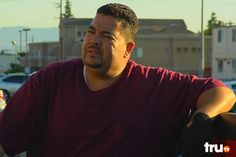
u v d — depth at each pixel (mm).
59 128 2945
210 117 2654
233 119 2639
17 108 3021
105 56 2871
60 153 2949
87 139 2902
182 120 3000
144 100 2957
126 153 2885
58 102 2973
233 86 27016
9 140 2977
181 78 3051
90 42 2879
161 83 3008
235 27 68000
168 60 82125
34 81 3033
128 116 2914
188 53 82312
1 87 31828
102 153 2883
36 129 3047
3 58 117125
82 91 2941
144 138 2914
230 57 68688
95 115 2912
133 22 2939
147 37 81562
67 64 3051
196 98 2959
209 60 85312
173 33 88250
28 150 3084
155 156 2941
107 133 2902
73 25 87250
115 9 2896
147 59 81625
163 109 2965
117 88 2949
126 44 2934
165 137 2965
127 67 3000
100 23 2881
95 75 2926
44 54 97500
